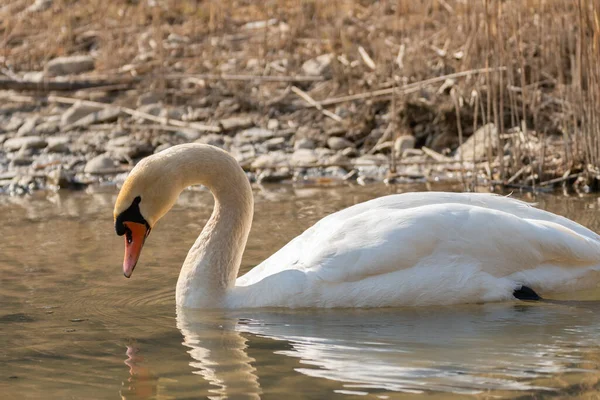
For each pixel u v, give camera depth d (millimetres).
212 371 7617
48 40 23688
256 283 9633
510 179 15469
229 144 18391
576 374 7301
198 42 23375
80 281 10539
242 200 9812
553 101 17531
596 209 13367
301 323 8938
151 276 10711
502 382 7164
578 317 8906
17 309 9500
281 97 20219
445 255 9461
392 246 9406
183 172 9703
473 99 17812
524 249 9562
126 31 24297
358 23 22891
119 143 18719
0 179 17266
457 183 15797
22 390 7289
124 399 7055
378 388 7113
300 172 17000
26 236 12891
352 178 16562
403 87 18656
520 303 9453
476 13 17391
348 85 20172
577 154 15562
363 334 8516
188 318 9195
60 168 17031
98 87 21469
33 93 21547
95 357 8023
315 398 6969
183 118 19812
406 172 16562
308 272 9484
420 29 21062
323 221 10039
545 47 17781
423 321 8898
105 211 14562
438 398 6879
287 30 22812
